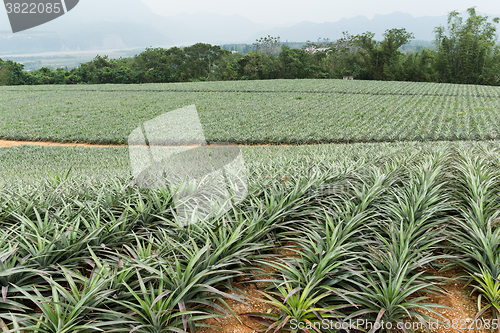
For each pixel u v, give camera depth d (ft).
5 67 245.04
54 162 53.26
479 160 19.38
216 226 11.18
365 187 15.31
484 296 9.36
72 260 9.56
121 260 8.98
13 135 78.79
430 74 223.30
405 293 8.48
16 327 6.48
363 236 11.30
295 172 17.03
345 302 9.12
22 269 8.05
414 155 22.85
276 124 85.97
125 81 270.67
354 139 67.72
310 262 10.26
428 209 12.44
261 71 270.87
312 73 263.29
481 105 103.60
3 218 11.69
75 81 259.60
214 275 9.66
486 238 10.48
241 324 8.84
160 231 10.98
